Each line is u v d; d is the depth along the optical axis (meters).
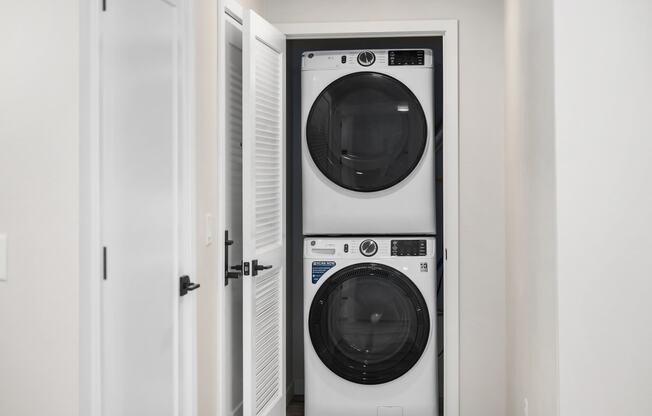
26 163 1.76
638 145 2.21
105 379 1.87
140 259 2.09
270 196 3.23
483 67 3.60
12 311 1.78
